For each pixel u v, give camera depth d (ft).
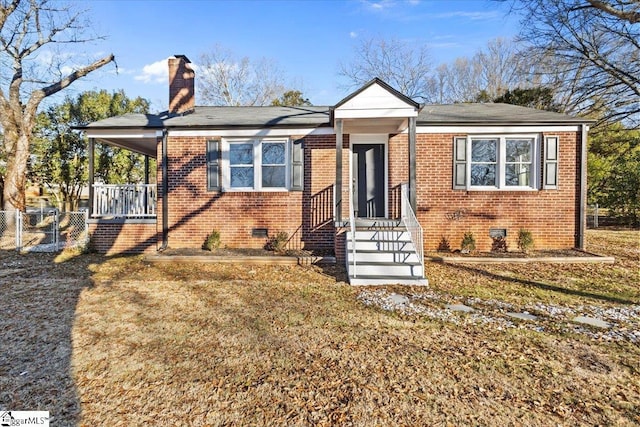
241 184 32.45
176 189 32.12
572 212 30.99
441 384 10.34
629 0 31.50
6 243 36.06
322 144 31.58
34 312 16.53
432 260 28.02
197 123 31.48
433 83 112.16
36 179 54.95
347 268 25.07
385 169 32.89
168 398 9.62
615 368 11.32
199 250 30.73
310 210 31.68
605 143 60.39
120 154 58.03
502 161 31.19
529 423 8.58
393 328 14.66
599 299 18.62
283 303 18.03
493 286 21.30
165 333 14.07
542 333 14.14
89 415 8.87
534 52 57.11
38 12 45.85
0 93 42.86
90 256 30.78
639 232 45.68
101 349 12.60
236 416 8.87
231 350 12.56
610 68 51.80
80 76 48.60
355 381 10.48
